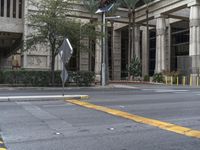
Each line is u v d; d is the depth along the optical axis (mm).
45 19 32281
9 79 31984
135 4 55688
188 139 8531
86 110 13914
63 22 32594
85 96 19188
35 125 10391
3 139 8453
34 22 33125
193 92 25094
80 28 33750
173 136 8875
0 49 66688
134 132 9375
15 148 7559
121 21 58375
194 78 44781
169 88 32062
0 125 10375
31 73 32469
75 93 23875
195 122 11008
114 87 34156
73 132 9344
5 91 26828
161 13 53344
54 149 7480
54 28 32688
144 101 17656
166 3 51750
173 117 12086
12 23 44688
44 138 8578
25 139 8453
